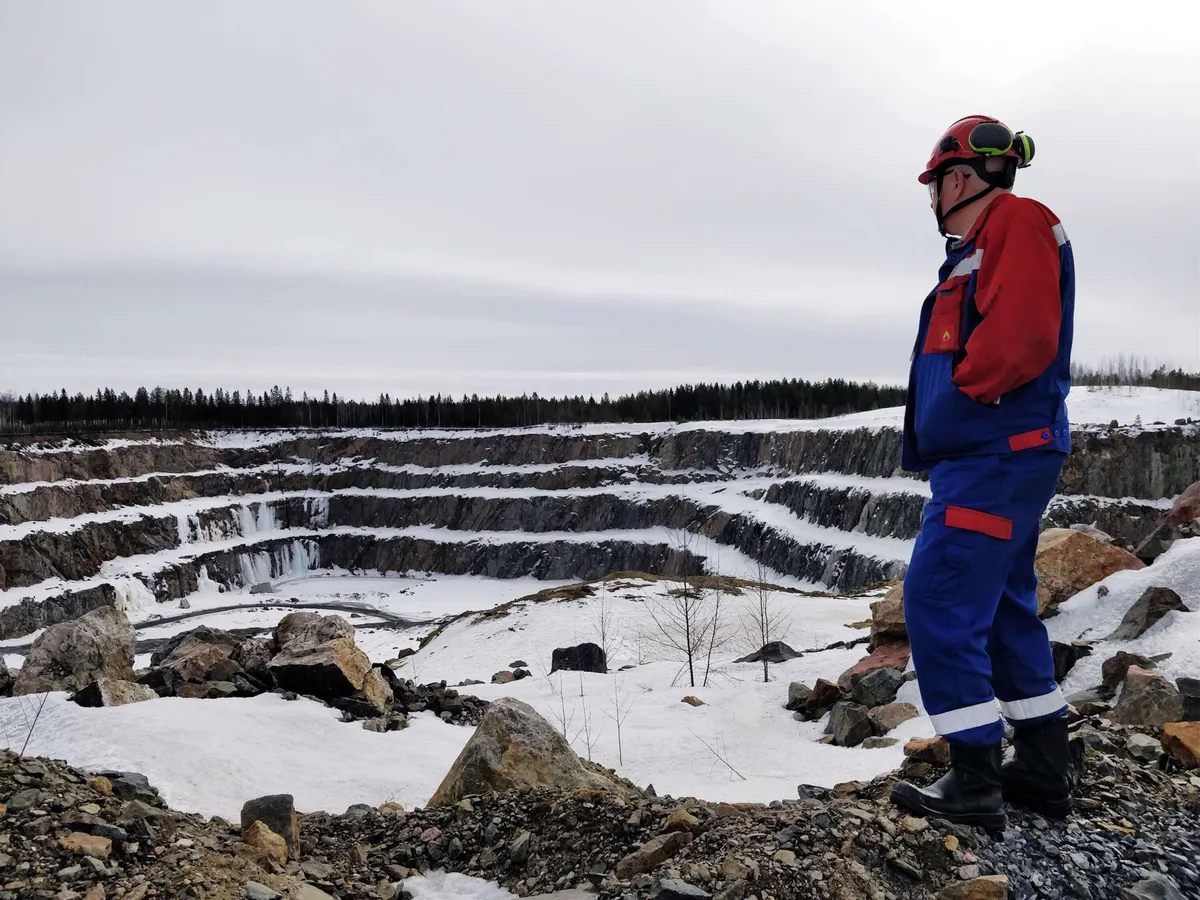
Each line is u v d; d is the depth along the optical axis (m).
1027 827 3.53
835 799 4.09
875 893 3.08
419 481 105.12
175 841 3.61
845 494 61.56
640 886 3.19
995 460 3.35
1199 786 3.98
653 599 31.61
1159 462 42.91
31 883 3.06
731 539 73.50
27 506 74.75
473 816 4.45
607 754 9.70
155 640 57.62
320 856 4.27
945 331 3.46
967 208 3.61
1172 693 5.45
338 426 132.88
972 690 3.41
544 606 32.19
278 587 89.00
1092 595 9.15
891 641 11.45
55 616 65.69
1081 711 6.12
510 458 103.75
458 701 10.88
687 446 92.50
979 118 3.59
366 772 7.31
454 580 89.19
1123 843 3.46
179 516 88.44
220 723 7.86
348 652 10.27
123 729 7.32
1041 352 3.16
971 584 3.38
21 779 3.94
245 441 112.75
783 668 14.20
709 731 10.37
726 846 3.39
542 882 3.69
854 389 121.94
